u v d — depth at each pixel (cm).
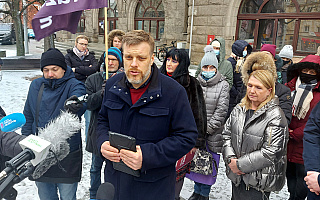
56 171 208
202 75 302
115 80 160
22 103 643
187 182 345
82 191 309
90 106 236
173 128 148
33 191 298
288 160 273
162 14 1708
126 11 1839
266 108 205
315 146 187
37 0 1392
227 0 1219
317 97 254
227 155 222
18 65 1173
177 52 250
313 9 1089
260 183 207
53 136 102
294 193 281
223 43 430
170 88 147
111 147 139
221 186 335
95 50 1670
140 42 133
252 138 208
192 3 1317
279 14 1161
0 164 156
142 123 144
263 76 202
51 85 216
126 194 150
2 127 97
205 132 259
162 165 139
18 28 1390
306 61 257
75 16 255
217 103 290
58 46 2023
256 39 1234
